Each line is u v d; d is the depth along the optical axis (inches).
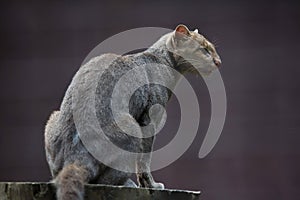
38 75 1237.1
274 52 1221.7
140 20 1237.7
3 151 1214.3
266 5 1233.4
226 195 1180.5
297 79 1211.2
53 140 594.6
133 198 563.5
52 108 1226.6
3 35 1251.8
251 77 1216.2
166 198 577.0
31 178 1202.0
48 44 1246.9
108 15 1244.5
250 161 1188.5
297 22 1226.6
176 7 1238.3
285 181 1181.7
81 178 553.0
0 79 1237.1
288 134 1195.3
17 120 1224.8
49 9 1254.9
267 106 1206.9
